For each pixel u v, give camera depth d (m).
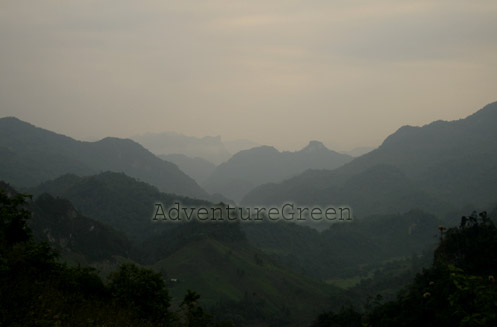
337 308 95.31
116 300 16.36
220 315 87.25
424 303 26.23
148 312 17.19
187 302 19.70
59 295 12.69
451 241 31.95
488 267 28.14
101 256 107.81
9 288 11.45
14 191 100.50
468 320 8.56
